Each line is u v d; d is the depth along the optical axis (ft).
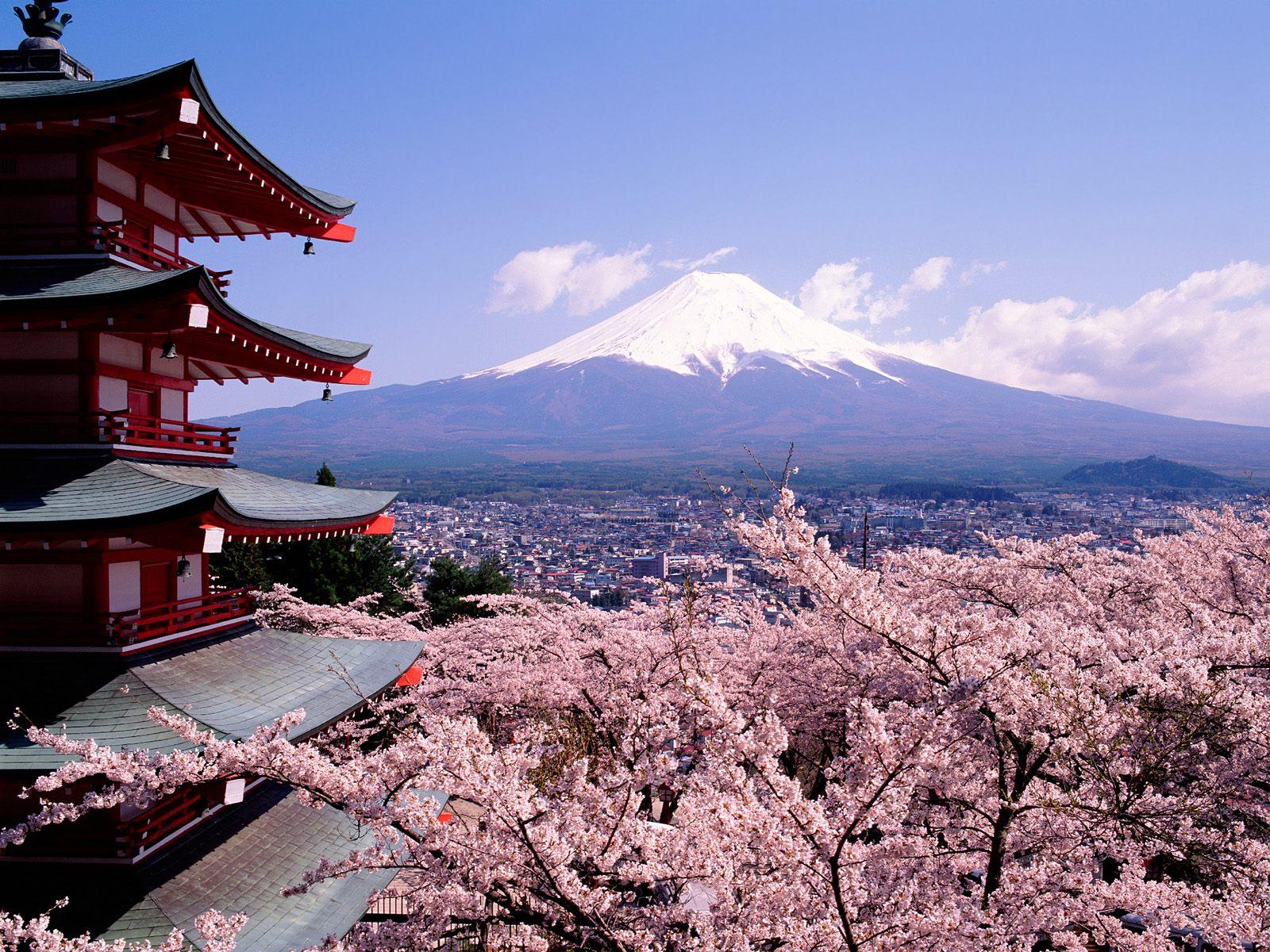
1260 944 26.66
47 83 42.47
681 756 26.11
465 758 22.82
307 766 25.59
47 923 25.88
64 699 34.73
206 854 37.58
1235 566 50.34
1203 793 34.37
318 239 53.78
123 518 32.81
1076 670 29.55
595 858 26.11
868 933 23.31
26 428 38.11
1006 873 29.40
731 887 24.56
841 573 26.89
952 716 23.84
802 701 64.80
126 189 43.50
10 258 40.22
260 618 93.04
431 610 121.60
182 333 40.42
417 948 24.31
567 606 94.58
